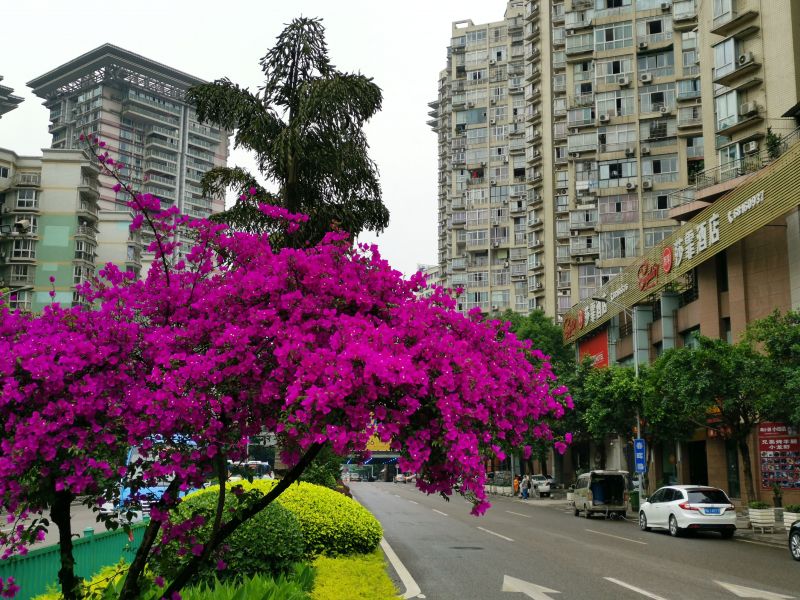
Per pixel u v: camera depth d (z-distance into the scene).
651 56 56.53
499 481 57.50
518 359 5.68
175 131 145.38
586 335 51.66
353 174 15.63
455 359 5.02
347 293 5.54
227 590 6.75
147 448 4.80
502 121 87.00
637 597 10.79
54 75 143.38
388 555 15.87
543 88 71.75
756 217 27.19
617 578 12.71
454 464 5.04
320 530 12.91
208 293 5.66
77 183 66.06
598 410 32.66
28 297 63.81
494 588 11.55
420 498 44.22
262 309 5.44
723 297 32.81
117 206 133.25
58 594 7.11
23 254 64.31
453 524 25.05
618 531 23.20
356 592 9.50
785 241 29.02
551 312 68.62
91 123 137.38
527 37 73.75
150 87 142.62
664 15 56.44
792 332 20.48
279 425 5.18
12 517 5.02
